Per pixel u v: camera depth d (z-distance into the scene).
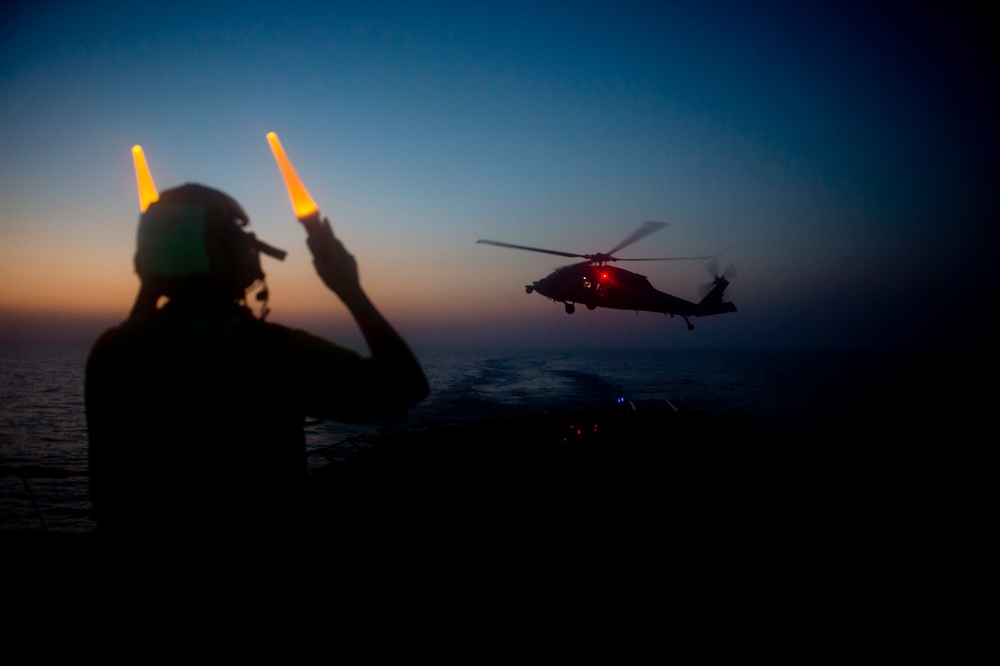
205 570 1.17
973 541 4.91
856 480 7.36
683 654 3.00
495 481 7.14
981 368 158.88
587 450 8.62
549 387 78.38
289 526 1.24
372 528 5.04
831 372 138.75
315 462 16.94
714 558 4.45
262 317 1.35
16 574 3.87
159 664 1.17
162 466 1.15
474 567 4.07
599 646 3.05
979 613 3.56
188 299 1.23
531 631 3.16
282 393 1.17
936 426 30.86
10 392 82.44
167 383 1.15
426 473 7.35
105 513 1.21
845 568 4.28
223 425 1.14
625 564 4.27
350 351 1.22
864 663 2.95
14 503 24.72
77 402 69.38
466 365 147.00
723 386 88.19
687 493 6.64
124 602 1.20
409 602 3.47
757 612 3.52
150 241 1.21
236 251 1.27
